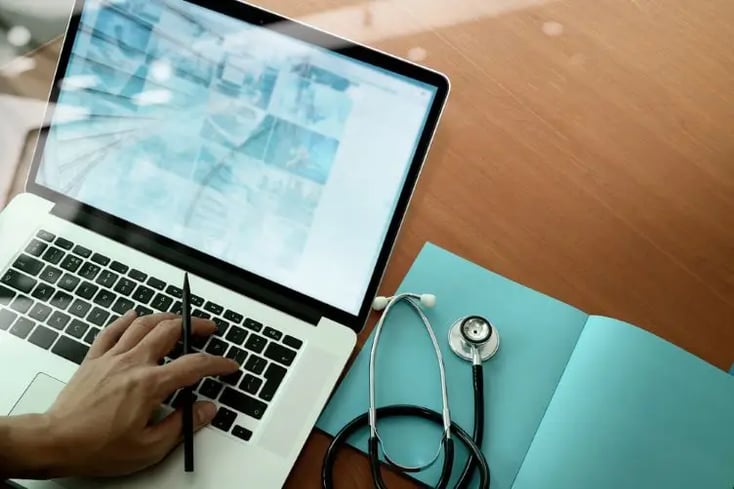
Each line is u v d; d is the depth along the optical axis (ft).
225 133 2.45
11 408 2.18
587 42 3.05
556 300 2.49
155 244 2.49
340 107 2.37
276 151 2.42
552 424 2.18
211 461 2.08
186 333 2.22
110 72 2.52
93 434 1.98
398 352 2.37
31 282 2.39
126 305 2.37
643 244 2.63
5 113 2.80
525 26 3.08
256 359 2.27
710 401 2.20
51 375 2.23
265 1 3.10
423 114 2.31
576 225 2.66
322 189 2.39
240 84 2.43
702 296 2.54
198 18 2.46
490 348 2.35
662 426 2.15
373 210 2.35
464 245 2.61
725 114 2.90
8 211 2.52
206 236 2.47
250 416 2.16
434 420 2.22
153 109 2.50
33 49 3.10
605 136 2.84
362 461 2.19
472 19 3.09
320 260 2.39
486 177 2.75
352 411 2.25
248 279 2.42
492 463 2.17
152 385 2.06
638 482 2.07
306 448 2.20
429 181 2.74
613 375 2.24
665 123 2.87
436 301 2.48
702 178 2.77
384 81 2.34
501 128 2.84
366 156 2.35
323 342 2.31
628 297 2.53
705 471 2.10
